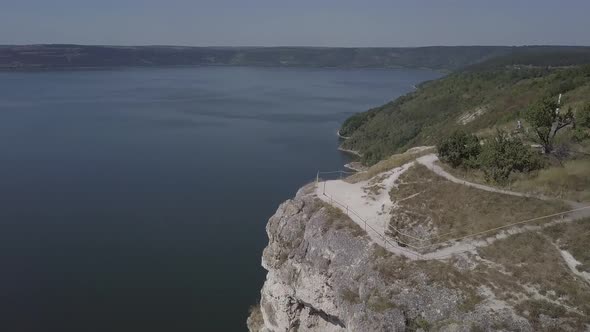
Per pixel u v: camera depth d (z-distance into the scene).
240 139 138.62
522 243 25.56
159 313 47.16
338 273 28.48
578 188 29.77
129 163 105.50
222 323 45.69
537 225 26.70
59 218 71.44
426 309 23.53
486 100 104.44
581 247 24.33
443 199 31.41
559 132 41.62
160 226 69.12
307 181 94.62
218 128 156.25
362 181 38.66
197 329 44.72
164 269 56.06
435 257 26.39
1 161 103.56
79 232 66.44
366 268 27.08
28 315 46.50
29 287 51.66
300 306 32.34
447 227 28.88
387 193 34.59
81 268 56.09
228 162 109.62
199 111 194.62
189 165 105.56
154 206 77.50
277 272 33.59
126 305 48.44
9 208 75.00
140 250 61.09
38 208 75.31
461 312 22.61
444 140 37.44
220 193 85.38
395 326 23.17
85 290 51.25
